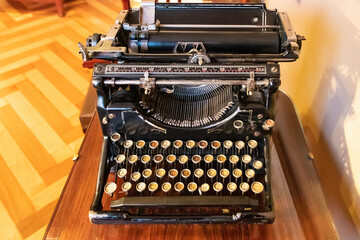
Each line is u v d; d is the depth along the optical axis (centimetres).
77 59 280
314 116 149
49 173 193
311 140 154
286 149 137
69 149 207
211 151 127
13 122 224
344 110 120
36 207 177
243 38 115
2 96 244
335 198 132
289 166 130
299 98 168
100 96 111
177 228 115
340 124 123
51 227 116
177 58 111
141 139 124
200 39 116
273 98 112
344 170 122
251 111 111
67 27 320
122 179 128
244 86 107
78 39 304
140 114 114
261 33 117
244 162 118
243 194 115
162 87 123
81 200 124
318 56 142
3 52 288
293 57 109
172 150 127
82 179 131
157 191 124
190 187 114
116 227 116
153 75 106
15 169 195
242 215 105
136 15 130
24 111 232
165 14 131
